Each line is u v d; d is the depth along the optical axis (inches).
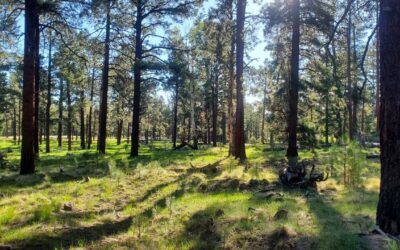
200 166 672.4
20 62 810.8
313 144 943.0
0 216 311.6
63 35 668.7
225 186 440.8
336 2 582.2
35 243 261.3
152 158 864.9
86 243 258.4
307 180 423.2
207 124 1996.8
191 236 257.9
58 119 1330.0
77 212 345.7
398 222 233.0
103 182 493.7
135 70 854.5
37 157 879.1
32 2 578.2
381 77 244.2
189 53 911.0
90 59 821.2
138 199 400.2
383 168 241.3
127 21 924.6
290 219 267.4
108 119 2137.1
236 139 757.3
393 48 236.5
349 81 667.4
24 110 601.6
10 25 575.2
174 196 398.9
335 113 1262.3
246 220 271.9
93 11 615.2
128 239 265.0
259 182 453.7
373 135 1283.2
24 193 436.5
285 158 721.6
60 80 1362.0
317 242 212.8
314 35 810.8
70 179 541.6
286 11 762.8
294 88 761.0
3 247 246.7
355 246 203.6
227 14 779.4
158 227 290.7
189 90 1424.7
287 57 872.3
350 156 424.5
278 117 1161.4
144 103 1728.6
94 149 1501.0
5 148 1641.2
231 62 876.0
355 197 345.7
